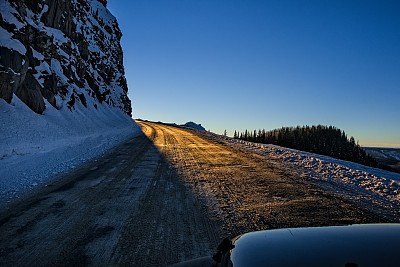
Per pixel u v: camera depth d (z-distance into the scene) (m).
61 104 13.71
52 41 14.48
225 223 3.45
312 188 5.68
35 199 4.22
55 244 2.70
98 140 13.31
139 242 2.80
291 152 12.17
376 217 3.95
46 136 8.85
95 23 28.77
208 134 27.56
